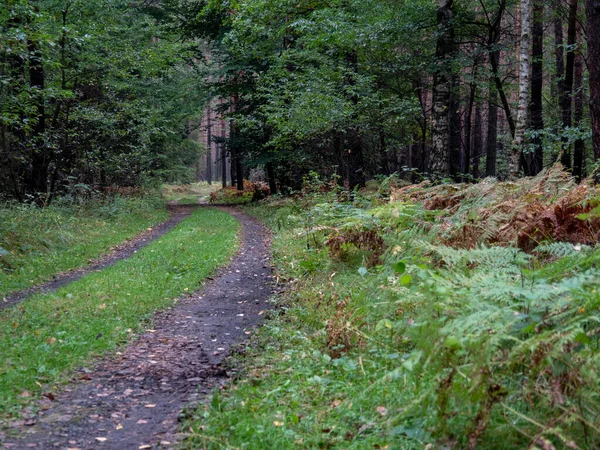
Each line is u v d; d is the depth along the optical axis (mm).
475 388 3035
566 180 8391
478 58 18781
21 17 14023
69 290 8984
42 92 15078
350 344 5465
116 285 9250
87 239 15617
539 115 18766
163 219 24156
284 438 3650
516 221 6887
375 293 6078
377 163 24688
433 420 3521
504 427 3273
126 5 24453
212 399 4547
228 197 39781
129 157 26422
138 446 3828
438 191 10281
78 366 5602
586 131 14414
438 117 17328
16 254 12031
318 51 21203
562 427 3127
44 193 18266
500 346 3396
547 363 3098
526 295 3580
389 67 20578
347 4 20156
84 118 21328
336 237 9000
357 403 4047
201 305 8539
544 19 18328
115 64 21141
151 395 4875
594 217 6461
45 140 17641
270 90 22156
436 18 18734
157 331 7059
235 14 24734
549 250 5156
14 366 5312
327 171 23688
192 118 37938
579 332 3086
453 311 3865
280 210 13305
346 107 18906
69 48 19328
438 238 7234
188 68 38844
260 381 4957
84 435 4027
